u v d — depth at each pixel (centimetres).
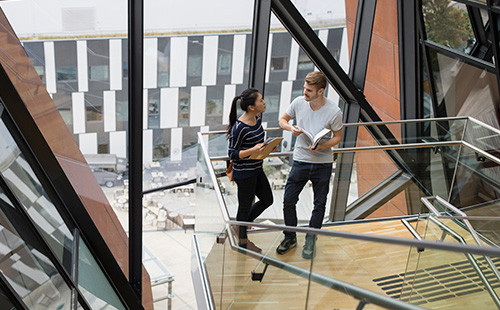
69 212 455
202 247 506
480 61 743
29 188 384
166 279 750
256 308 375
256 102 447
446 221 431
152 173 759
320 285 317
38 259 346
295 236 346
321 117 450
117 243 564
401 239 238
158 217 786
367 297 273
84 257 457
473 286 315
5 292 287
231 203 509
